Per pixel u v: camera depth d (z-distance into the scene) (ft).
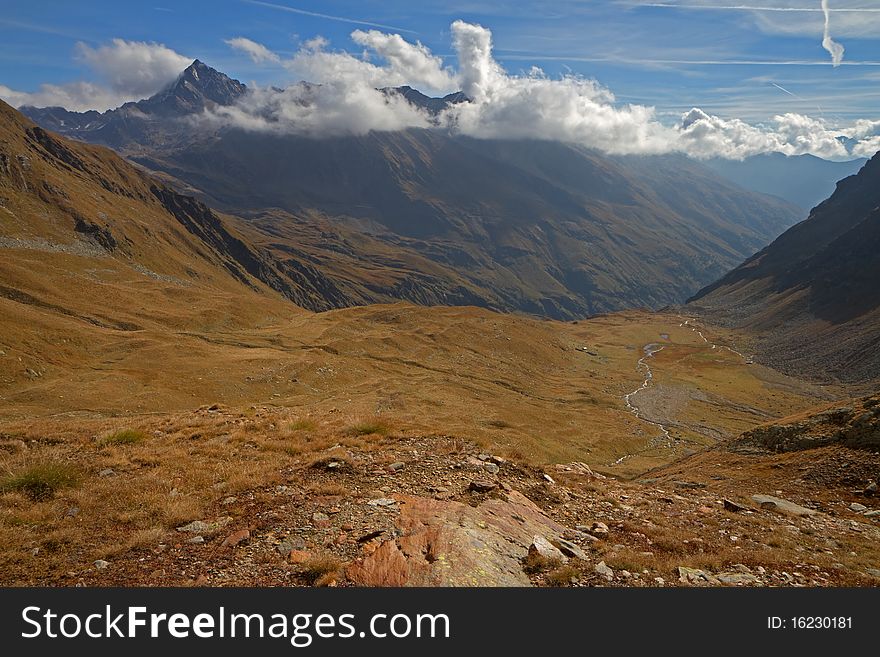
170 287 591.78
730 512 64.64
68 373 285.02
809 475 92.07
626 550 44.98
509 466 65.82
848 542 58.65
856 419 103.09
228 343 429.38
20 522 43.21
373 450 67.15
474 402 351.87
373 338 500.74
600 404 453.17
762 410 495.00
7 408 219.41
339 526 42.57
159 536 41.37
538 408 391.24
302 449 67.41
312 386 339.98
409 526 42.73
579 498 61.16
